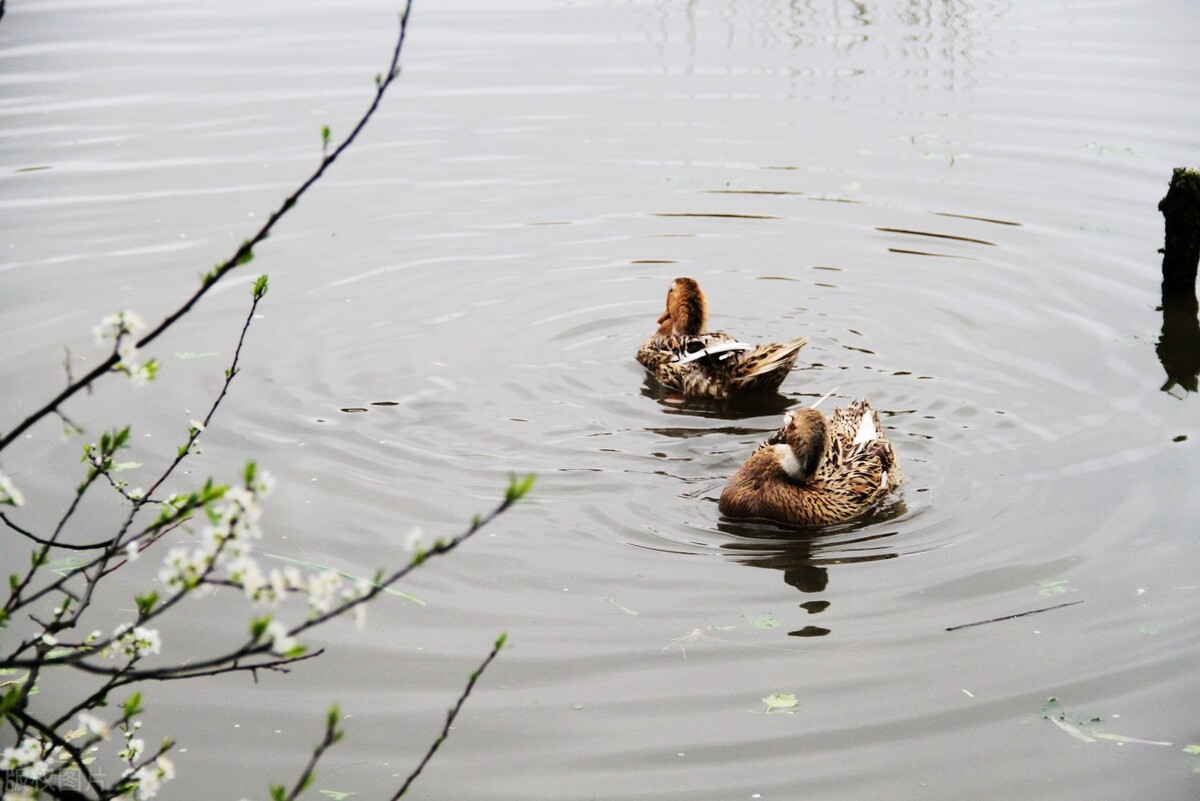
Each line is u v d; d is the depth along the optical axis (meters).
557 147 17.03
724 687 7.76
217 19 22.05
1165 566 8.87
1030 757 7.16
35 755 5.02
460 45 20.61
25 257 13.98
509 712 7.54
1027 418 11.04
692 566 9.10
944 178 16.06
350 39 20.91
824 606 8.59
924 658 8.02
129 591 8.63
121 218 14.98
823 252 14.48
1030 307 13.15
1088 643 8.12
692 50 20.34
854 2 22.95
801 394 11.77
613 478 10.29
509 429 11.00
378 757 7.18
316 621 4.18
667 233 14.95
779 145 17.00
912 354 12.34
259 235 4.53
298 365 11.95
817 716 7.51
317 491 9.84
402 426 10.94
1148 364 11.88
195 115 17.86
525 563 9.05
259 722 7.47
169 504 5.46
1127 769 7.04
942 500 9.92
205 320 12.79
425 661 7.99
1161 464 10.16
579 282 13.91
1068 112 17.80
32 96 18.44
